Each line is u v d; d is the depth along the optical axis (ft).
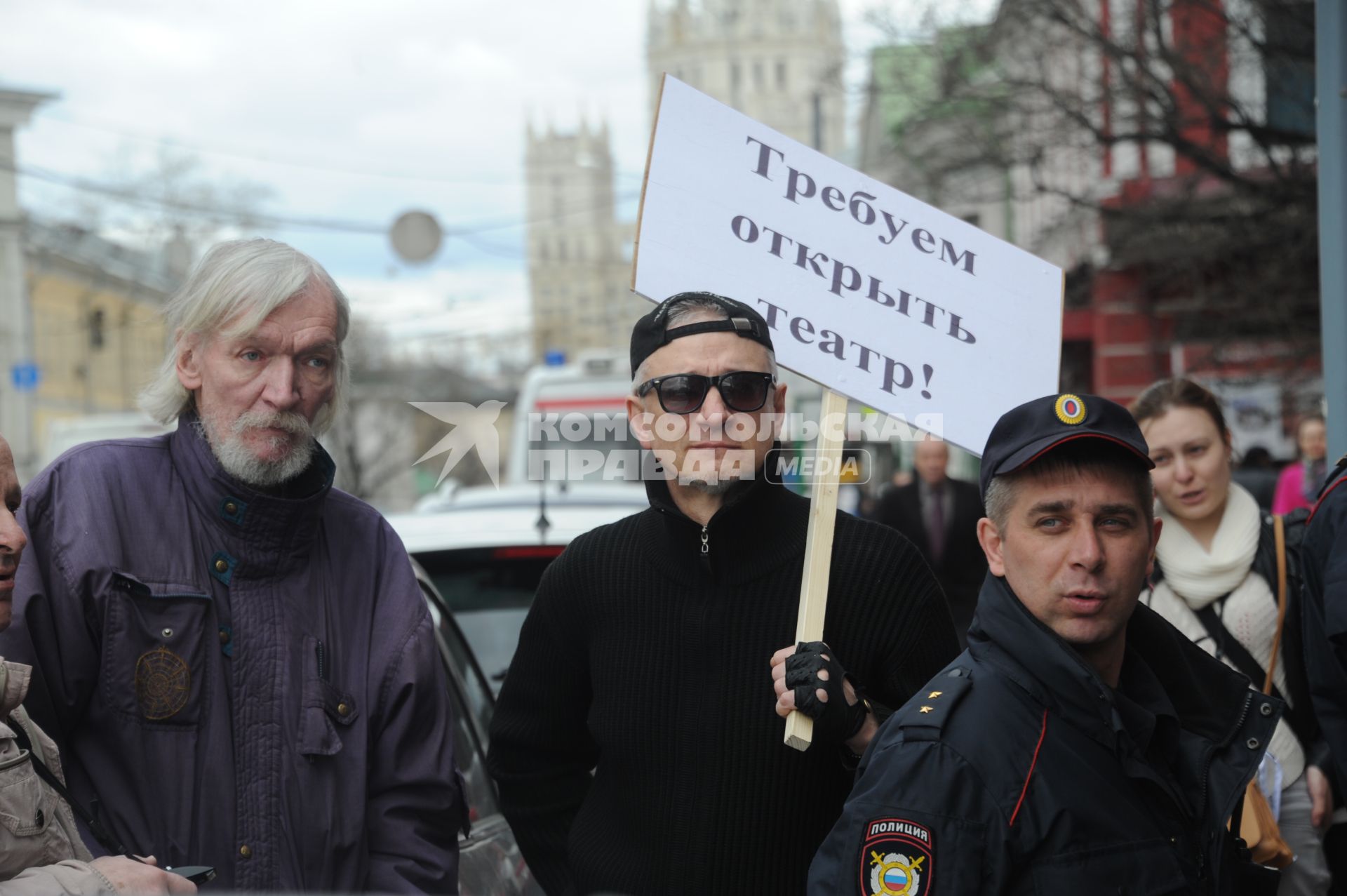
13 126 145.18
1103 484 6.88
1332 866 11.39
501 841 10.80
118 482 8.33
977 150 45.29
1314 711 10.16
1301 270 39.70
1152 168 52.31
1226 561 11.23
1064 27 40.91
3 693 7.00
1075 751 6.65
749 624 8.42
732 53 401.49
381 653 8.64
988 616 7.06
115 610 7.98
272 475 8.36
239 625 8.24
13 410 146.10
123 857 7.13
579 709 9.32
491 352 183.62
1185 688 7.48
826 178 9.31
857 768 7.70
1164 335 53.47
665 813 8.36
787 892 8.21
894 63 45.91
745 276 9.11
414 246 84.94
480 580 15.02
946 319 9.25
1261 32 37.86
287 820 8.07
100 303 168.25
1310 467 30.71
